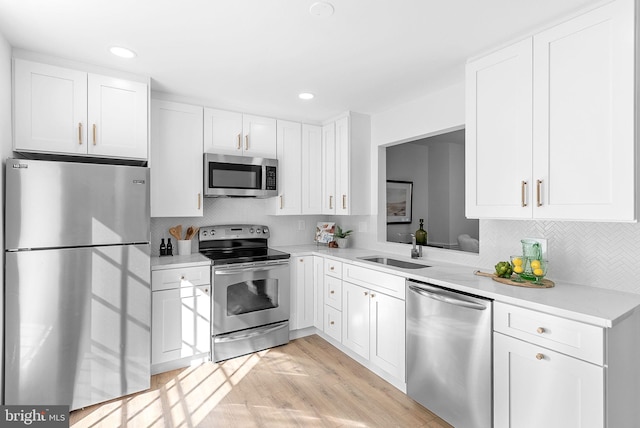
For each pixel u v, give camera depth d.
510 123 1.89
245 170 3.13
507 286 1.90
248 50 2.04
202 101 2.97
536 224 2.17
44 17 1.67
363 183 3.40
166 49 2.02
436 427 1.99
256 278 2.97
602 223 1.86
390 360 2.42
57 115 2.10
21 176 1.90
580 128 1.60
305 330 3.41
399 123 3.11
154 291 2.53
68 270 2.02
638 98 1.45
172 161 2.82
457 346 1.91
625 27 1.45
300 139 3.56
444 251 2.79
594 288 1.85
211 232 3.30
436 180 5.00
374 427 1.99
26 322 1.92
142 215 2.25
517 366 1.63
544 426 1.52
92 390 2.11
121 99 2.31
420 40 1.92
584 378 1.39
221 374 2.60
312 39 1.91
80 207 2.05
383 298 2.49
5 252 1.88
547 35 1.72
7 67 1.91
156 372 2.60
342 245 3.65
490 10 1.62
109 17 1.67
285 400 2.26
